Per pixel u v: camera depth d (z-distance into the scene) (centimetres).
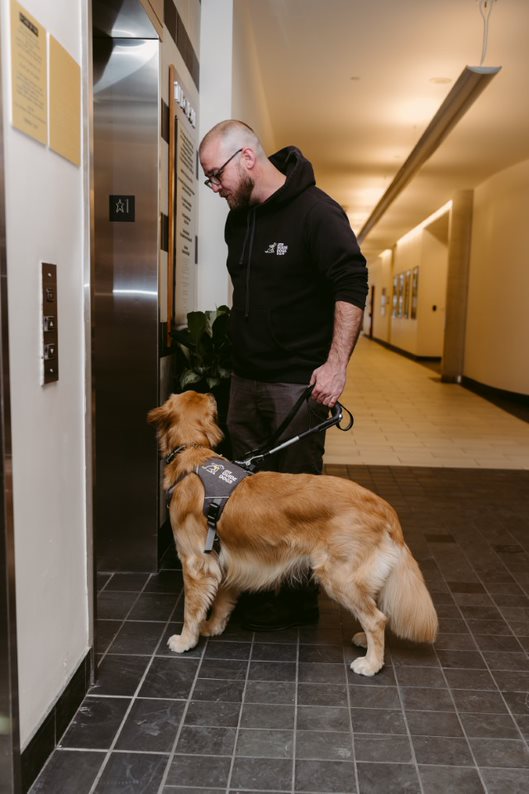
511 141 865
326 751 195
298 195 255
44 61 170
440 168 1036
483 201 1141
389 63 628
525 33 550
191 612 247
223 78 404
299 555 231
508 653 256
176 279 348
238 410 288
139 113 304
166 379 337
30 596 174
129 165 307
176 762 189
